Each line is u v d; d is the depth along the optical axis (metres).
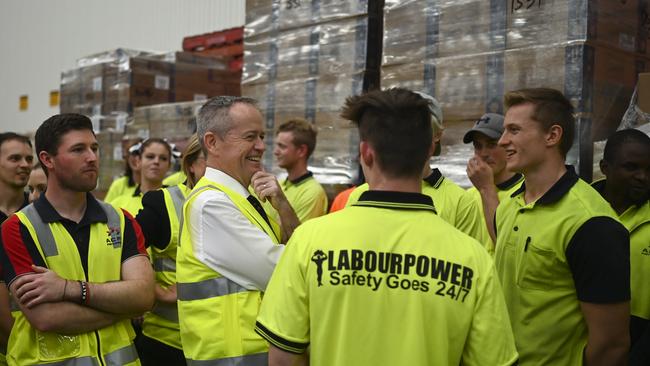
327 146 3.90
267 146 4.27
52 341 2.27
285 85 4.15
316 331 1.65
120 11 9.35
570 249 2.02
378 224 1.67
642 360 2.57
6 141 3.41
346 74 3.80
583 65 2.93
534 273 2.12
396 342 1.60
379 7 3.79
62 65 10.36
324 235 1.69
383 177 1.72
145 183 4.43
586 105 2.95
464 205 2.81
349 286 1.63
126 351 2.40
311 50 4.01
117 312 2.32
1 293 2.45
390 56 3.63
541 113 2.13
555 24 3.03
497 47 3.21
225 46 6.72
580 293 2.00
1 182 3.41
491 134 2.81
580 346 2.08
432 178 2.84
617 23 3.10
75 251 2.33
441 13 3.42
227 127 2.42
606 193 2.78
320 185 3.90
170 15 8.60
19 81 11.28
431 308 1.61
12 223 2.29
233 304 2.29
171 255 2.87
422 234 1.66
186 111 5.02
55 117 2.38
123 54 5.70
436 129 2.73
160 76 5.74
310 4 4.03
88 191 2.39
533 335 2.13
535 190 2.18
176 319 2.83
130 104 5.57
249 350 2.26
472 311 1.62
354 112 1.77
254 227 2.33
